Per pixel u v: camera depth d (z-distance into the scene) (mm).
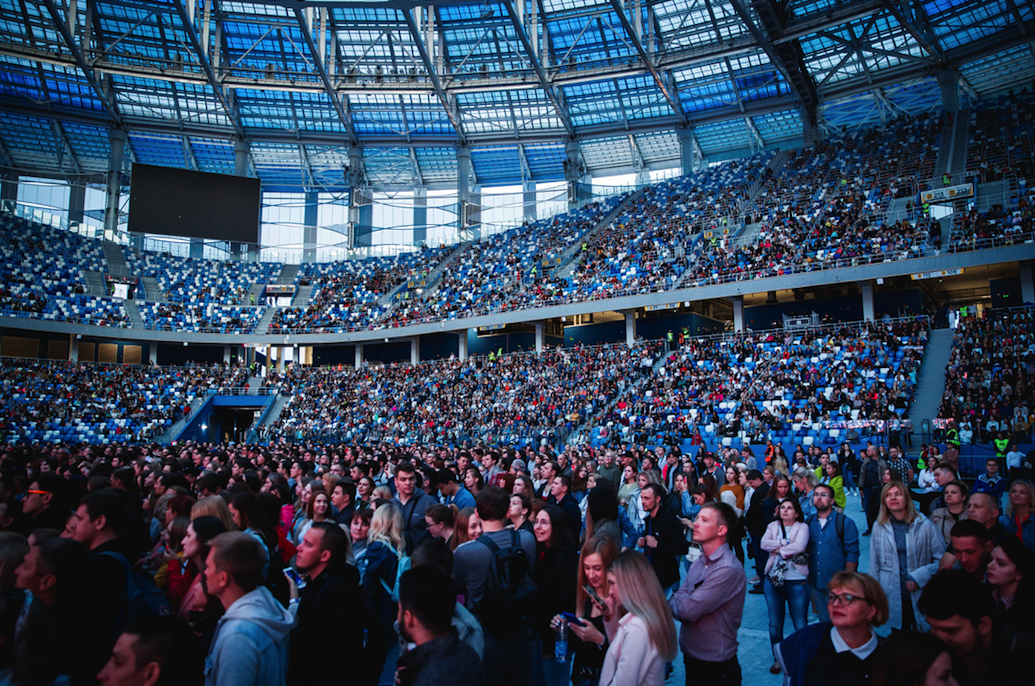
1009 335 29750
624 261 49000
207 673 4242
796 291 43000
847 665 4375
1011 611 4891
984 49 48219
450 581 4160
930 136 48000
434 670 3707
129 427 47469
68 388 49125
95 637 4883
